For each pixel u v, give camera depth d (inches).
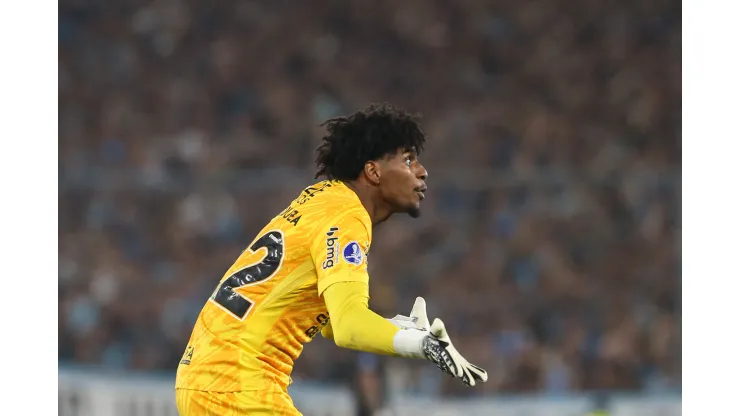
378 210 503.2
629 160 2412.6
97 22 2689.5
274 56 2677.2
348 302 436.5
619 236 2098.9
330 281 444.8
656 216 2127.2
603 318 1916.8
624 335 1852.9
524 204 2130.9
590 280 2023.9
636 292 2010.3
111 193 2110.0
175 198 2111.2
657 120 2539.4
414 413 1301.7
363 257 456.1
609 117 2549.2
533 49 2709.2
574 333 1860.2
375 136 496.1
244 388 470.0
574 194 2148.1
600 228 2100.1
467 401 1327.5
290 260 471.5
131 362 1828.2
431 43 2723.9
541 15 2768.2
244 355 471.8
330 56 2687.0
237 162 2385.6
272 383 476.1
